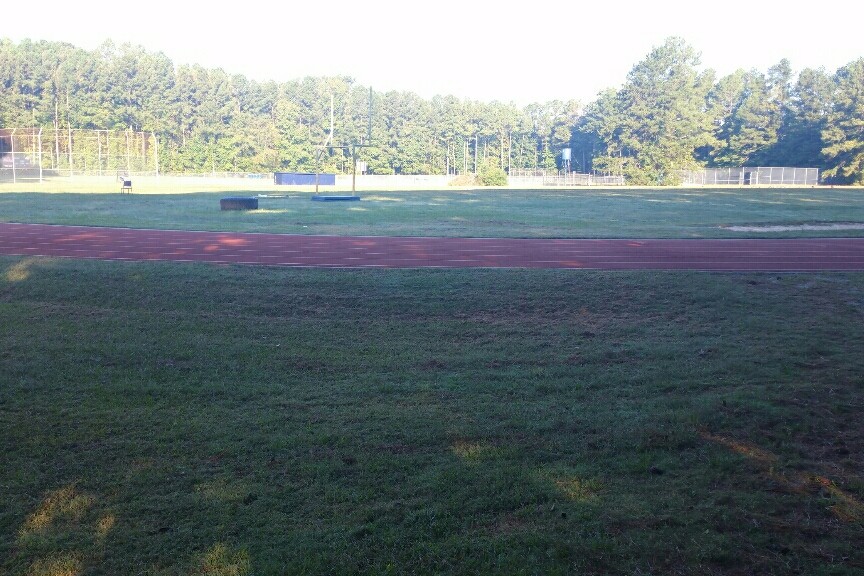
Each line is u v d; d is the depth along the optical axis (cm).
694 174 10538
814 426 966
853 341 1335
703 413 1001
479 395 1098
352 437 948
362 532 732
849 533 716
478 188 8344
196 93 12338
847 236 2752
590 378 1162
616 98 11988
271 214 3575
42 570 679
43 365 1219
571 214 3825
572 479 833
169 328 1428
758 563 669
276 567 675
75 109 11262
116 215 3447
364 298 1630
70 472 864
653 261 2098
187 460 891
